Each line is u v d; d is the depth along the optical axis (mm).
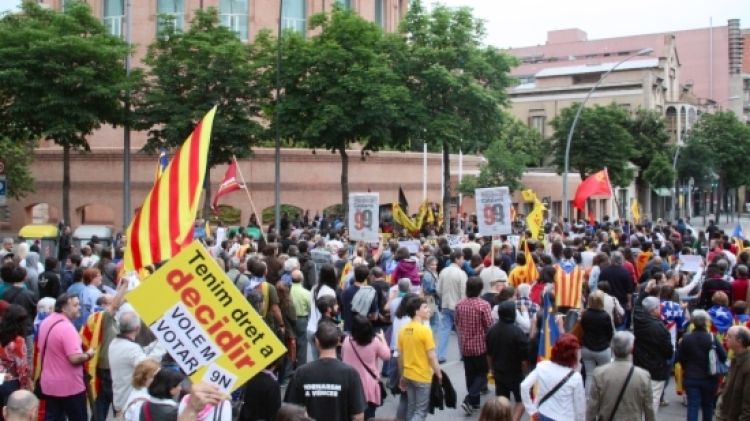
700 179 86000
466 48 38781
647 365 12156
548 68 107812
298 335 15125
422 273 19922
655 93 95562
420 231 33625
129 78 34656
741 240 28469
